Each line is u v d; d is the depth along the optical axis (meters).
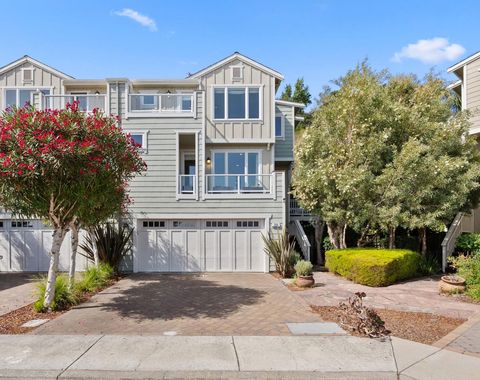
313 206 13.15
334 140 12.74
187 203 13.79
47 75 16.73
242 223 13.91
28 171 6.13
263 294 9.29
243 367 4.56
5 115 6.88
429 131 12.48
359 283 10.54
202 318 6.95
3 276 12.74
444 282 9.28
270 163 15.73
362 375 4.40
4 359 4.80
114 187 7.80
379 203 11.77
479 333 5.93
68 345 5.32
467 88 15.26
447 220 12.45
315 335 5.82
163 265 13.65
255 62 15.70
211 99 15.45
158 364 4.64
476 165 12.07
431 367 4.58
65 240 13.72
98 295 9.15
